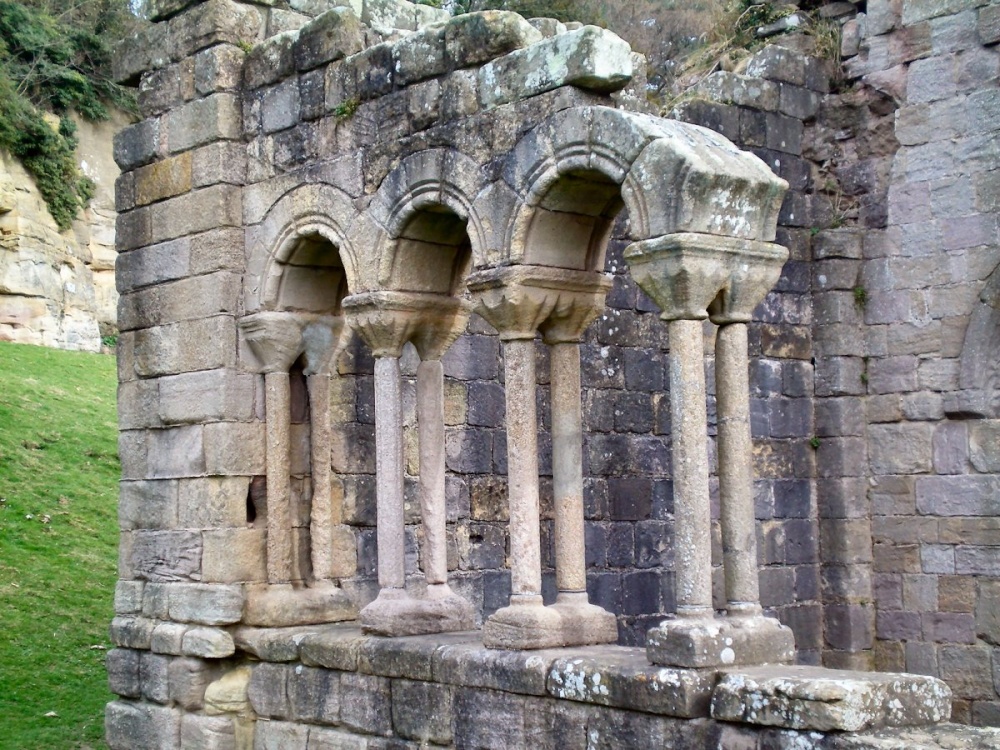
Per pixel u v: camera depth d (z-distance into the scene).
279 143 12.05
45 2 43.22
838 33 16.88
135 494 12.91
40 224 36.59
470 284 10.01
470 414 13.14
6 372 29.22
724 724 7.99
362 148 11.23
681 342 8.75
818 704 7.48
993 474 15.05
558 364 10.07
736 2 24.02
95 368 32.81
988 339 15.12
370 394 12.57
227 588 11.81
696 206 8.68
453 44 10.48
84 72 42.28
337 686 10.81
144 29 13.39
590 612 9.77
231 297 12.22
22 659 15.63
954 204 15.46
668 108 15.80
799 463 16.12
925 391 15.63
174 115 12.82
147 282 12.96
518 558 9.77
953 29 15.50
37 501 21.44
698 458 8.69
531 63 9.80
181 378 12.44
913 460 15.70
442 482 11.20
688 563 8.62
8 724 13.66
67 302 37.28
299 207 11.79
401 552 10.94
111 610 17.89
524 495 9.80
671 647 8.41
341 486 12.34
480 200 10.07
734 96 16.00
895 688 7.68
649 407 14.75
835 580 15.95
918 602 15.56
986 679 14.95
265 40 12.41
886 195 16.12
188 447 12.31
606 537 14.20
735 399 8.99
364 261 11.10
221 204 12.27
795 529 15.98
